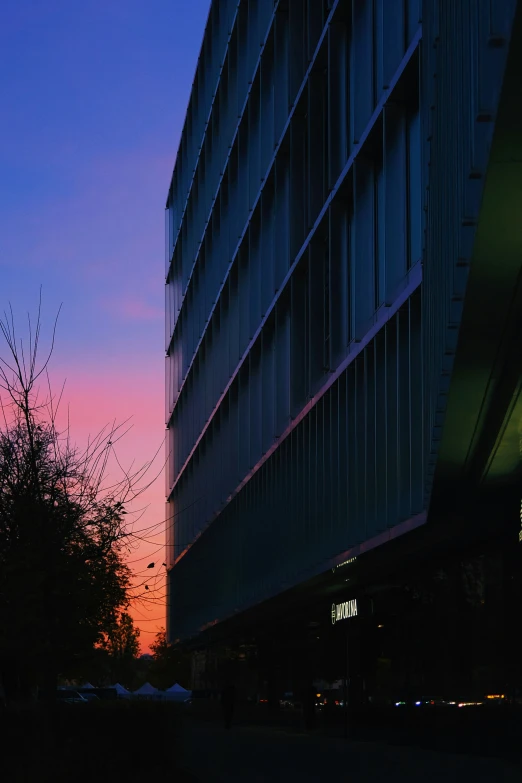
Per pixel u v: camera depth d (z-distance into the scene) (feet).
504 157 27.81
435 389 51.80
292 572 109.19
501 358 45.03
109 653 62.23
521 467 61.52
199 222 193.16
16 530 56.13
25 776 49.42
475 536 75.72
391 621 96.73
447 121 41.73
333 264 90.38
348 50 91.40
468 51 33.14
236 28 153.38
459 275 38.70
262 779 55.62
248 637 179.52
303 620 138.31
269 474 123.03
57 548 55.52
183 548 212.23
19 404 58.75
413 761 67.92
